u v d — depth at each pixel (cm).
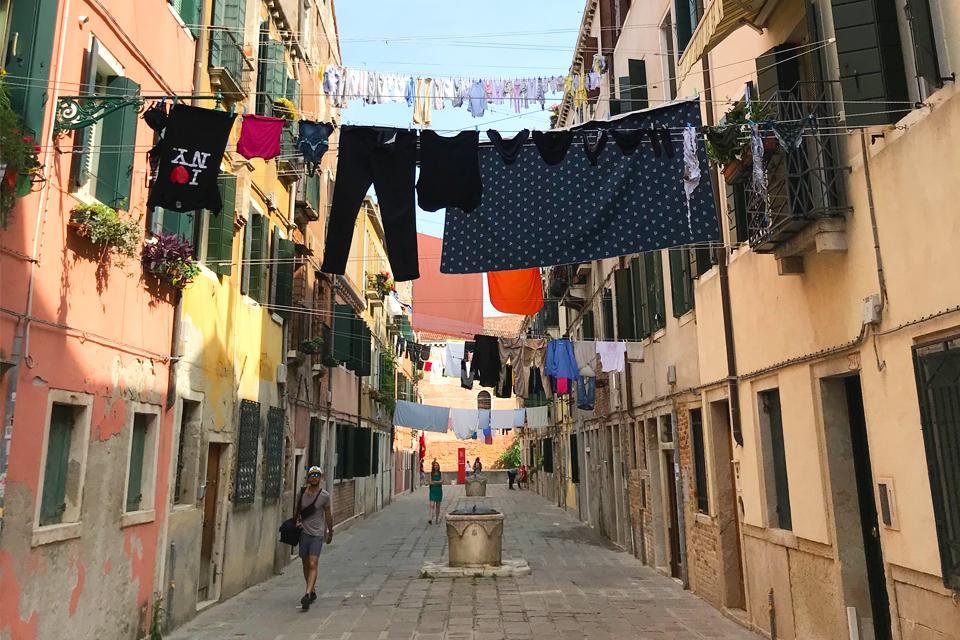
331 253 567
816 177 577
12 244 509
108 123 660
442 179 575
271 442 1202
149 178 737
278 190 1274
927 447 459
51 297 562
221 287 966
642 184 628
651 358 1237
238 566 1034
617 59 1507
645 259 1259
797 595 679
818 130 560
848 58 502
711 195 613
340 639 756
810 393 640
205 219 929
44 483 571
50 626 558
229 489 994
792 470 683
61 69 561
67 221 583
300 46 1375
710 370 913
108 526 655
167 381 792
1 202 483
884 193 517
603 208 625
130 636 696
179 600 815
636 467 1389
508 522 2180
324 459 1725
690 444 1016
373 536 1784
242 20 989
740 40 774
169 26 786
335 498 1859
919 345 470
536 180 640
